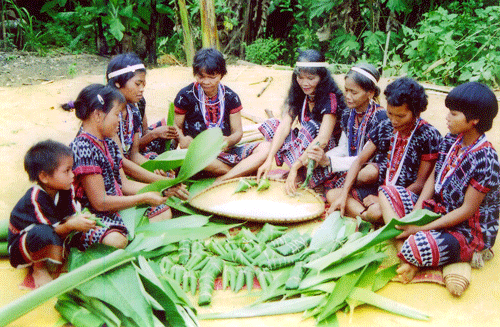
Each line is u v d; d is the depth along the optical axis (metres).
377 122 3.08
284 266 2.53
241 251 2.60
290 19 9.87
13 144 4.28
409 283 2.49
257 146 3.57
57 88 6.11
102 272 2.16
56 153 2.23
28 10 9.27
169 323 2.09
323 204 3.11
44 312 2.21
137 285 2.16
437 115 5.21
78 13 8.30
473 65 6.45
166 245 2.70
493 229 2.54
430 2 7.61
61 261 2.37
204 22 7.06
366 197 3.04
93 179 2.50
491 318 2.23
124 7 7.46
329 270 2.38
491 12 6.77
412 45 6.89
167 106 5.52
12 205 3.23
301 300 2.27
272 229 2.84
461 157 2.46
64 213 2.45
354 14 7.67
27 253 2.29
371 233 2.55
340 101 3.33
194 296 2.38
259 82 6.58
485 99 2.30
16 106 5.33
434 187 2.72
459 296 2.37
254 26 8.99
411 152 2.84
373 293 2.29
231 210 3.02
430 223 2.50
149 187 2.71
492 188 2.39
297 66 3.23
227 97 3.50
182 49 8.33
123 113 3.01
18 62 7.48
